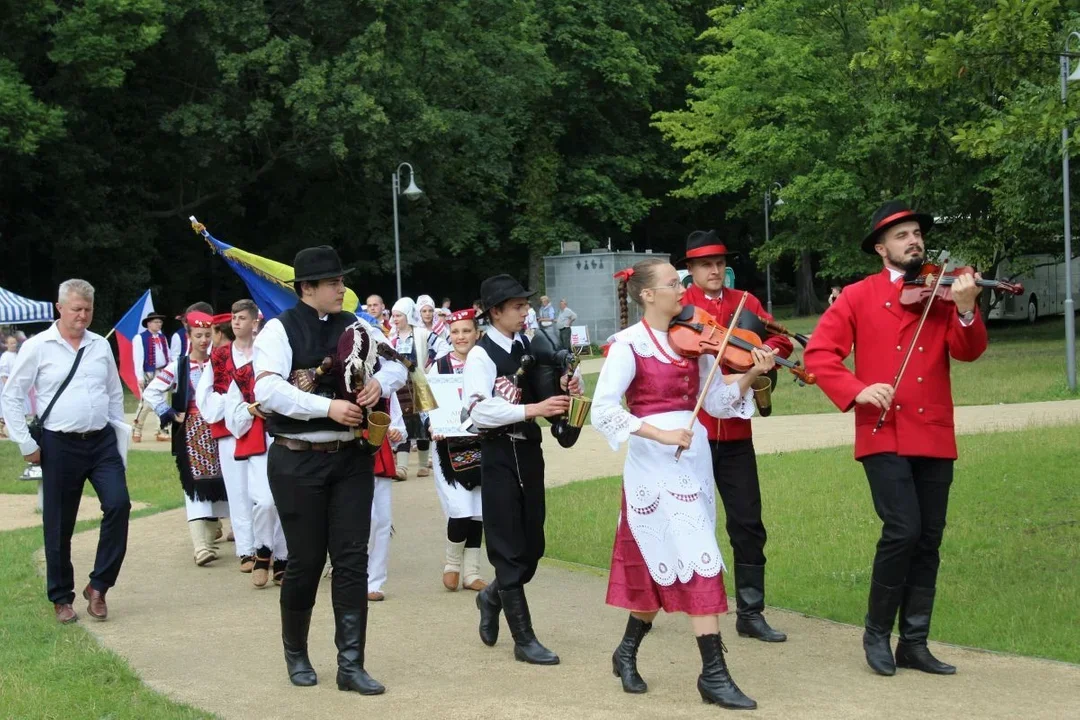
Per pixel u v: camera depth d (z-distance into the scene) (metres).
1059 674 5.54
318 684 5.73
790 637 6.40
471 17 35.12
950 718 4.93
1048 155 18.69
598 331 37.66
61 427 7.17
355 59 29.34
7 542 9.80
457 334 7.95
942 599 6.96
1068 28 11.02
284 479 5.69
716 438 6.39
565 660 6.06
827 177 27.62
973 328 5.55
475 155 35.66
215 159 30.98
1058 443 11.03
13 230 30.61
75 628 6.91
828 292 55.62
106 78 25.70
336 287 5.79
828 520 9.18
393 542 9.58
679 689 5.50
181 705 5.33
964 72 8.37
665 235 50.31
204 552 8.84
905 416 5.62
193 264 35.62
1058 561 7.64
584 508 10.40
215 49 28.27
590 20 41.34
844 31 28.42
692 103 32.16
